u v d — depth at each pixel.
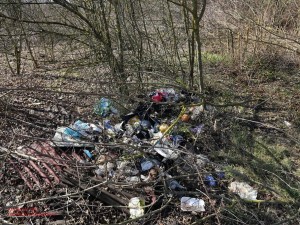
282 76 5.23
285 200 3.02
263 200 2.97
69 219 2.88
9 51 5.72
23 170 3.34
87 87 4.93
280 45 5.16
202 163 3.39
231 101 4.57
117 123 4.02
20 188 3.18
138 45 4.54
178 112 4.10
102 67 5.18
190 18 4.79
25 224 2.71
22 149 3.57
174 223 2.84
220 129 3.93
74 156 3.49
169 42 5.00
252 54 5.55
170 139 3.58
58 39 5.92
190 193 2.99
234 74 5.28
